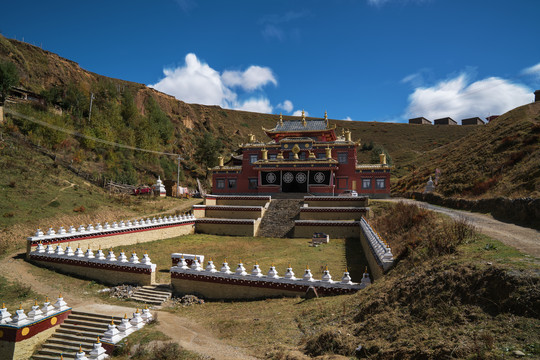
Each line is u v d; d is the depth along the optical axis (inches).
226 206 1732.3
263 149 2256.4
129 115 3668.8
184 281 884.0
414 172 2694.4
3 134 2097.7
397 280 543.5
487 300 380.5
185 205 2144.4
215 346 549.3
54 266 1047.6
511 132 1918.1
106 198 1919.3
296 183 2094.0
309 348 456.4
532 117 2021.4
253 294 800.9
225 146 5054.1
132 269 944.9
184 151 4239.7
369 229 1079.0
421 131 5772.6
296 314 622.8
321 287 727.7
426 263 553.6
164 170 3356.3
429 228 884.6
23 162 1877.5
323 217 1545.3
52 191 1696.6
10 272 977.5
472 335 337.7
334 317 545.6
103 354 565.6
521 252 499.5
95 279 989.8
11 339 633.0
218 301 820.0
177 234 1555.1
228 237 1531.7
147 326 665.0
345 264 989.8
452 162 2191.2
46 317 684.7
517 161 1485.0
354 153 2142.0
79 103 3107.8
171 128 4202.8
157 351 536.1
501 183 1338.6
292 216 1643.7
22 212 1402.6
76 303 831.7
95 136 2824.8
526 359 279.9
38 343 668.1
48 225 1370.6
